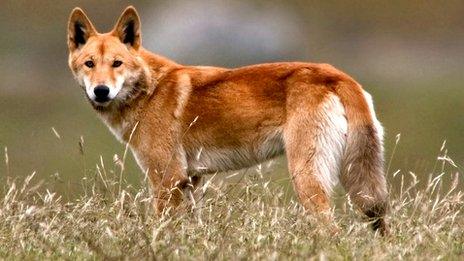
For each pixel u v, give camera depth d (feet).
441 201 82.38
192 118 90.99
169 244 72.18
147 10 345.31
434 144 205.77
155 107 91.71
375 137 85.76
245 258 67.56
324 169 84.89
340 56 338.34
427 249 73.00
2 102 261.03
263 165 93.15
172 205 88.94
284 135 86.99
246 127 89.30
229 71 92.07
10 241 75.82
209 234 75.82
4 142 202.18
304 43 344.28
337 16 360.48
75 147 189.26
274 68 89.71
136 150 92.53
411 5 364.79
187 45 328.70
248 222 78.95
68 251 72.90
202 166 91.61
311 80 86.79
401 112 244.63
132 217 79.61
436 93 266.16
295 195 91.56
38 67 311.68
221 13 338.75
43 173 165.58
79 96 268.62
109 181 84.12
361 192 84.43
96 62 91.20
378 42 347.56
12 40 327.26
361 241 75.77
